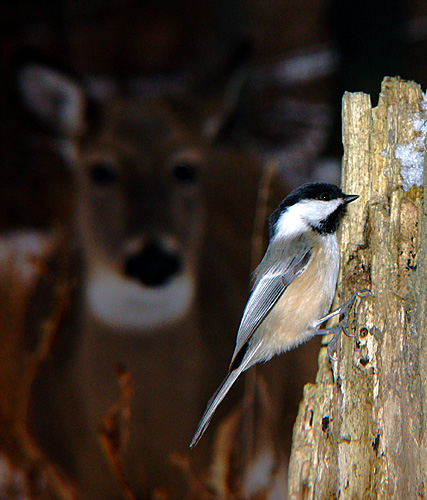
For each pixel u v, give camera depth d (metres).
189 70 21.88
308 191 6.74
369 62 15.82
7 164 18.06
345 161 6.13
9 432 9.89
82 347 10.23
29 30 22.59
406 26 16.67
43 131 11.26
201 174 10.79
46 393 10.10
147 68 22.34
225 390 6.52
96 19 23.14
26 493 9.52
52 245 12.51
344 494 5.65
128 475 9.55
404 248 5.77
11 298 11.20
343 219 6.24
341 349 5.92
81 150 10.80
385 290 5.76
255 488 9.27
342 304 6.13
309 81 19.33
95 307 10.33
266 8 21.34
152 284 10.11
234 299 11.49
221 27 22.09
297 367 10.95
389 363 5.66
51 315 10.09
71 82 10.98
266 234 12.01
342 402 5.82
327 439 5.95
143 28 22.97
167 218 10.22
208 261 11.48
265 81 19.52
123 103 11.28
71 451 9.86
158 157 10.48
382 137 5.97
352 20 15.88
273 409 10.38
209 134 11.60
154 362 10.22
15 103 11.66
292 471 6.21
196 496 9.45
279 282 6.74
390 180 5.90
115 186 10.38
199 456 9.91
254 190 12.62
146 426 9.88
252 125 18.33
